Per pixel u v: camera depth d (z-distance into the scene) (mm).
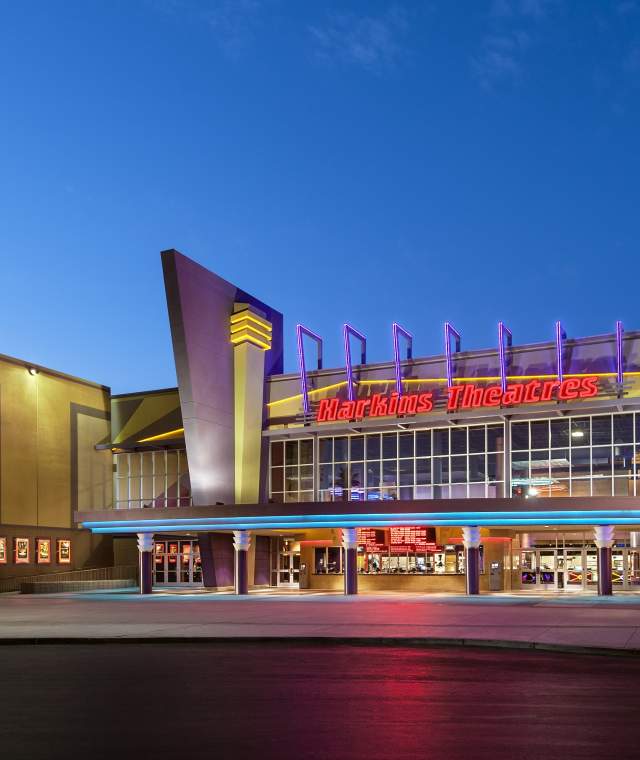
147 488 61844
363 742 10125
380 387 52094
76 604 38156
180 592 51031
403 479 51281
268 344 55625
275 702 12891
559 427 47781
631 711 12102
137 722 11375
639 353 46281
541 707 12422
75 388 61750
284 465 54812
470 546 44719
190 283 50875
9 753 9672
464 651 19922
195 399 50531
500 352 47531
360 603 36375
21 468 56719
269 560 55844
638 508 41500
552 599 39219
